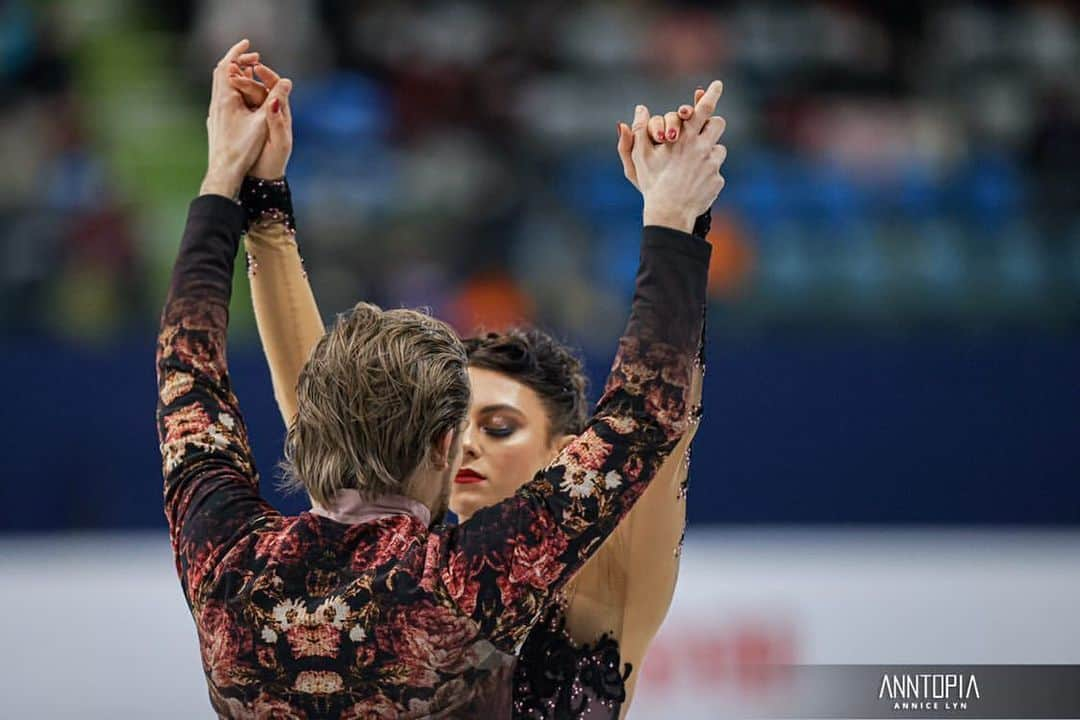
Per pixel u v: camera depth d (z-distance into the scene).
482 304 20.08
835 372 16.88
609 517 4.32
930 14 25.75
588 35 24.84
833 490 16.69
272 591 4.34
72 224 20.25
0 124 22.58
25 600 12.22
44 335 19.19
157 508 16.48
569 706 5.03
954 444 16.81
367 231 20.75
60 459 16.52
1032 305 20.94
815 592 11.86
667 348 4.43
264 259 5.23
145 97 23.41
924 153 23.86
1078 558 13.31
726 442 16.67
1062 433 16.94
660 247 4.54
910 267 21.12
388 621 4.25
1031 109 24.73
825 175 23.05
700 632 11.59
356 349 4.46
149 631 12.17
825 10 25.77
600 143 23.48
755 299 20.47
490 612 4.24
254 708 4.33
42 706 12.00
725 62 24.95
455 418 4.51
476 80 24.05
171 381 4.79
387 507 4.48
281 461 4.92
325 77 23.78
